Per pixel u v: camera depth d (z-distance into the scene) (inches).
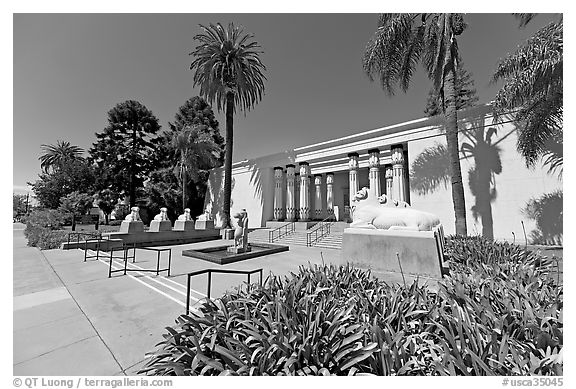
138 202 1128.2
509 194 412.5
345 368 66.1
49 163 1181.7
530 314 83.0
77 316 143.3
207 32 665.6
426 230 224.8
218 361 69.4
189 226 640.4
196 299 173.0
